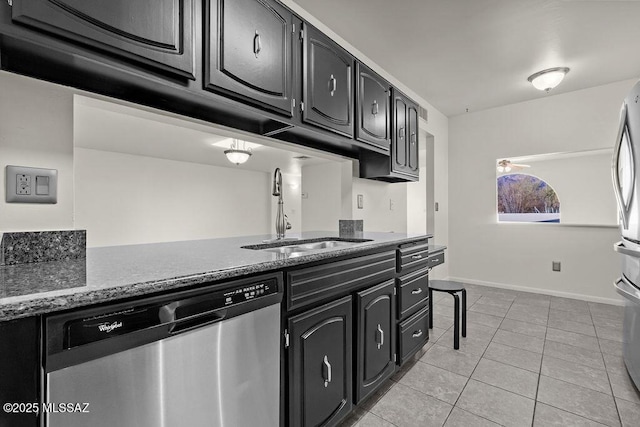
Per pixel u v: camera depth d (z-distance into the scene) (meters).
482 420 1.49
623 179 1.91
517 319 2.88
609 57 2.79
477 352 2.21
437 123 4.19
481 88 3.49
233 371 0.92
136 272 0.82
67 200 1.07
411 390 1.74
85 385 0.64
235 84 1.18
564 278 3.63
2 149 0.95
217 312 0.87
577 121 3.52
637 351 1.69
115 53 0.88
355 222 2.42
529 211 4.75
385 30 2.41
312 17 2.24
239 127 1.58
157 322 0.74
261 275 1.01
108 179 5.20
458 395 1.69
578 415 1.52
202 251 1.26
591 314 3.00
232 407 0.92
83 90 1.10
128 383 0.70
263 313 1.02
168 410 0.76
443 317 2.97
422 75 3.18
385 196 3.09
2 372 0.56
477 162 4.26
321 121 1.61
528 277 3.88
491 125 4.14
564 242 3.64
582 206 4.38
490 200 4.16
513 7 2.12
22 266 0.90
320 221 4.89
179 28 1.02
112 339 0.67
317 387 1.24
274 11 1.36
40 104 1.02
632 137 1.76
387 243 1.71
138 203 5.52
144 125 3.21
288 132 1.69
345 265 1.39
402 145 2.48
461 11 2.17
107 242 5.18
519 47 2.64
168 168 5.89
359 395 1.48
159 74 0.99
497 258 4.11
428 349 2.27
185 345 0.80
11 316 0.56
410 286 1.98
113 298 0.67
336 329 1.35
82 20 0.81
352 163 2.59
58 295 0.61
